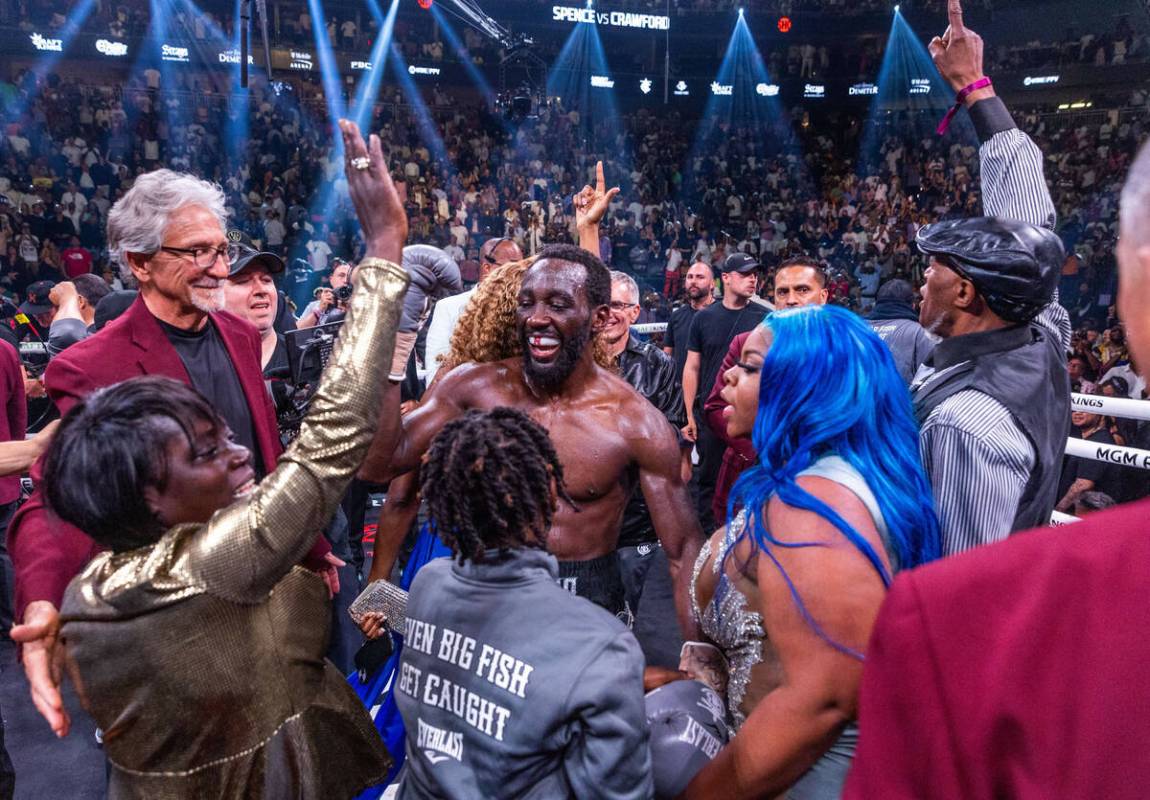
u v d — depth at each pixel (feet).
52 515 3.53
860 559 3.44
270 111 58.08
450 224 53.52
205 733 3.45
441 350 11.85
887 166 65.46
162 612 3.21
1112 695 1.44
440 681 3.75
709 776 3.71
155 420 3.23
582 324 5.72
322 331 7.27
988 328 4.99
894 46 67.72
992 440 4.48
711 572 4.47
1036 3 62.95
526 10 66.59
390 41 62.75
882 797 1.66
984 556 1.65
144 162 52.11
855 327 4.03
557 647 3.45
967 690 1.56
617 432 5.97
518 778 3.53
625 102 72.13
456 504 3.56
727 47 70.54
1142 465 9.49
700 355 14.93
